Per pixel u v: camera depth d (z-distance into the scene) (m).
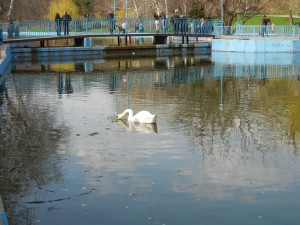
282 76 22.50
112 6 55.91
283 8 48.78
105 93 17.62
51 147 10.43
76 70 25.94
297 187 8.09
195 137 11.11
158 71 25.36
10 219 7.03
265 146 10.41
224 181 8.38
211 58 33.19
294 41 35.78
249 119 12.89
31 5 48.56
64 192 7.95
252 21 54.31
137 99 16.17
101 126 12.23
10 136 11.38
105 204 7.48
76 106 14.99
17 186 8.22
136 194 7.84
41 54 33.09
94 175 8.69
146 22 38.09
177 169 8.98
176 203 7.50
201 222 6.88
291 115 13.36
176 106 14.80
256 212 7.18
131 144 10.56
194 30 38.66
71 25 35.25
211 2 44.50
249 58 32.56
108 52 35.47
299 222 6.87
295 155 9.80
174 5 53.62
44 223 6.89
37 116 13.59
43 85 19.95
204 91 17.89
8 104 15.57
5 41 30.56
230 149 10.22
